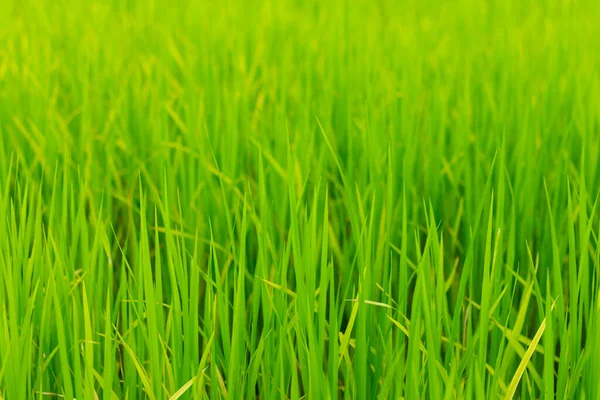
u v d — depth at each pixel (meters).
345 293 1.52
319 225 1.81
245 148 2.07
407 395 1.40
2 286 1.48
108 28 3.19
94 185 1.92
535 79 2.43
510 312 1.57
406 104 2.12
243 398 1.49
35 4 3.53
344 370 1.58
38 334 1.52
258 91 2.49
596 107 2.11
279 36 3.00
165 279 1.72
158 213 1.86
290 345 1.43
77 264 1.77
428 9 3.71
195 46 2.87
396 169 1.91
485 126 2.10
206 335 1.47
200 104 2.09
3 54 2.66
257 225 1.57
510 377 1.56
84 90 2.11
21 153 1.96
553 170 1.93
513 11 3.56
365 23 3.29
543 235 1.85
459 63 2.68
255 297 1.50
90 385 1.37
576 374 1.44
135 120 2.21
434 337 1.44
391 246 1.64
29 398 1.42
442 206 1.91
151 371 1.40
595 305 1.45
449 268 1.79
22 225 1.55
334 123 2.27
